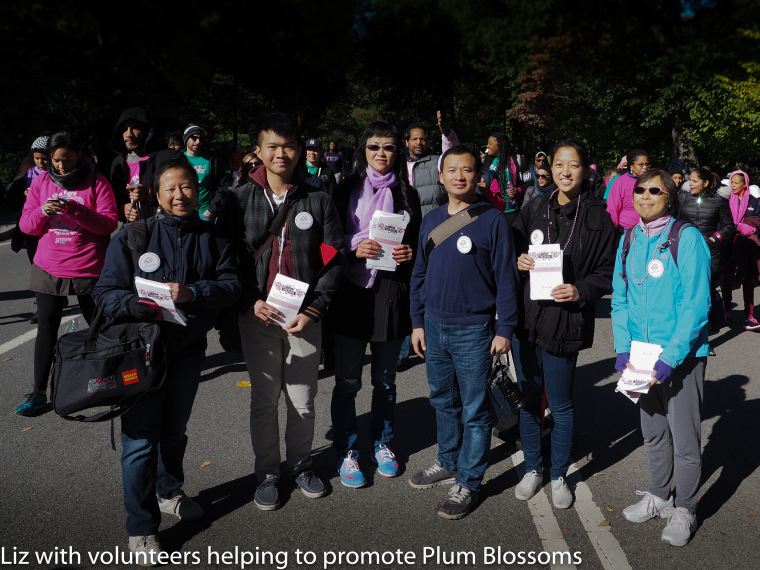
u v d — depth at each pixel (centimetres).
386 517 314
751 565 273
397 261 331
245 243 310
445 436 342
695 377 285
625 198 599
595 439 402
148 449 274
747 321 664
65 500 328
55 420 427
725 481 348
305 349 319
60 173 415
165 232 279
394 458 360
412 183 463
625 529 302
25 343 602
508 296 307
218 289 278
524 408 330
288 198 309
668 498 310
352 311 339
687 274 275
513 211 667
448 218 318
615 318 305
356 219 351
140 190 468
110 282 274
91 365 257
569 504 322
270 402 322
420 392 483
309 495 331
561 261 298
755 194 770
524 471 361
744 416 438
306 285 297
